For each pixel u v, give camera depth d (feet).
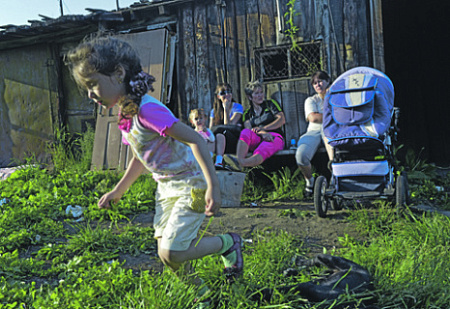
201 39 26.84
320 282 9.66
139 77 7.47
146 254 13.15
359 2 24.12
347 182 17.08
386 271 10.14
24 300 9.69
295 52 25.53
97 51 7.16
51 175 25.11
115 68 7.25
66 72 31.42
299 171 22.85
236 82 26.25
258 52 25.95
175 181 8.25
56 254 13.03
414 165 23.75
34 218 16.75
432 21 38.78
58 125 31.27
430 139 37.19
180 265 8.54
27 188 21.89
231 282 9.57
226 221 16.88
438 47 38.42
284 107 25.00
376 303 9.07
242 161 20.45
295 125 24.82
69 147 29.07
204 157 7.43
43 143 31.71
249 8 25.80
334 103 16.92
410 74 39.78
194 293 8.70
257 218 17.21
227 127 21.27
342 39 24.43
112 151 25.40
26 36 30.94
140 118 7.55
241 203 20.21
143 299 8.38
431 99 38.37
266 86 25.23
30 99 31.86
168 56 26.35
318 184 16.69
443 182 22.45
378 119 16.37
